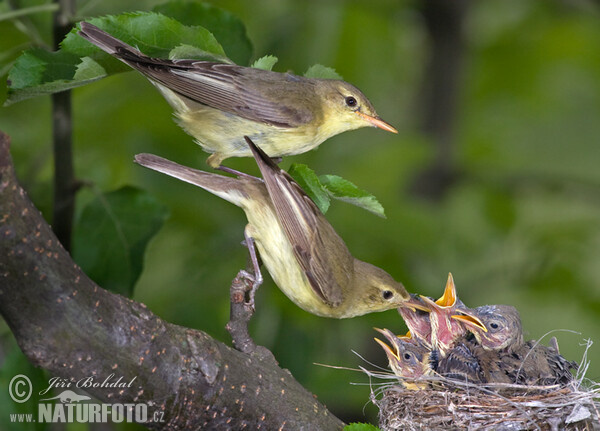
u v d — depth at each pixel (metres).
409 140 14.91
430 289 14.45
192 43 8.01
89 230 9.96
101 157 14.19
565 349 17.23
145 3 12.96
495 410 9.33
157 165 8.71
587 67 18.20
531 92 18.22
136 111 14.36
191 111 8.66
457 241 16.20
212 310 13.29
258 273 8.34
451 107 17.50
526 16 18.14
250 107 8.73
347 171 14.38
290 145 9.16
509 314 10.95
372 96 16.56
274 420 7.59
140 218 10.08
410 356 10.95
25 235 6.14
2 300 6.23
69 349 6.52
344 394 13.45
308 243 8.64
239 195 8.70
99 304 6.64
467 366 10.37
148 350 6.86
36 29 10.98
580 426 9.10
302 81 9.68
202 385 7.14
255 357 7.76
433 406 9.52
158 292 13.68
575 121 19.03
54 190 10.16
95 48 7.67
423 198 17.00
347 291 9.59
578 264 16.09
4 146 5.95
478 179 17.17
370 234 13.71
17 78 7.50
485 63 18.17
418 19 17.39
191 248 13.89
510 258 16.50
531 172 17.77
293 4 15.27
